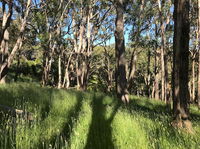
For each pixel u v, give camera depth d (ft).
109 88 154.81
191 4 96.07
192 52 111.34
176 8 24.41
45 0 77.97
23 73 142.72
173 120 22.97
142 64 176.24
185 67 23.48
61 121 17.57
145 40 85.35
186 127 21.26
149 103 52.01
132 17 85.92
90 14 103.96
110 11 103.40
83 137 13.44
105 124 17.02
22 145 10.94
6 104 22.26
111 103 33.99
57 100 27.27
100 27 111.34
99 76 176.65
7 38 68.18
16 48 66.28
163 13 85.51
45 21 78.64
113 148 12.70
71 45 121.80
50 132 13.91
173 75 23.93
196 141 14.02
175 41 24.23
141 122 18.21
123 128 15.70
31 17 74.54
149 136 14.51
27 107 21.13
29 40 103.96
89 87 154.30
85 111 21.88
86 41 113.39
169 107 48.19
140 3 84.23
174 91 23.52
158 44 89.40
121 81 49.11
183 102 22.77
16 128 12.30
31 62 149.38
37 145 11.48
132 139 13.79
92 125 16.12
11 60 65.82
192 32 107.45
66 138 13.12
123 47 50.39
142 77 190.60
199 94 81.35
